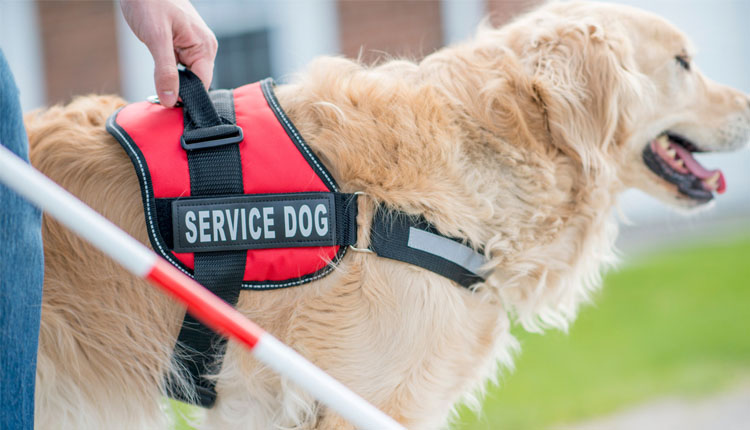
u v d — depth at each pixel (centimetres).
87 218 117
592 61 202
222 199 162
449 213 173
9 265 129
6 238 128
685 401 366
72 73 855
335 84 183
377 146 173
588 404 367
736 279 609
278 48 786
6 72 129
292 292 166
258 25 793
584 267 214
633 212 836
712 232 836
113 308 169
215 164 164
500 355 205
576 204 203
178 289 121
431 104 183
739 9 874
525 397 381
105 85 839
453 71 194
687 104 231
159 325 171
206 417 187
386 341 166
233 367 173
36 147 174
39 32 856
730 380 391
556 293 206
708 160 902
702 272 644
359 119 176
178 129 170
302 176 167
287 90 187
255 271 164
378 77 188
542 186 191
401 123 176
